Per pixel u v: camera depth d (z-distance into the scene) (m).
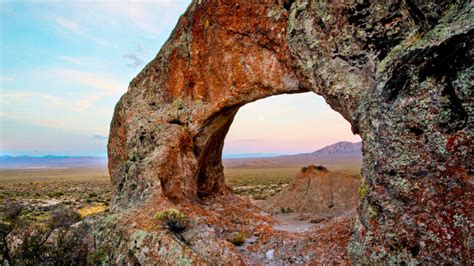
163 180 13.16
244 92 13.41
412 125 5.95
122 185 15.20
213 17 14.01
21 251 9.37
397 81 6.47
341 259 8.73
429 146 5.64
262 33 12.54
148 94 17.55
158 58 17.28
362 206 6.73
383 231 5.96
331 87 9.32
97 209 29.52
